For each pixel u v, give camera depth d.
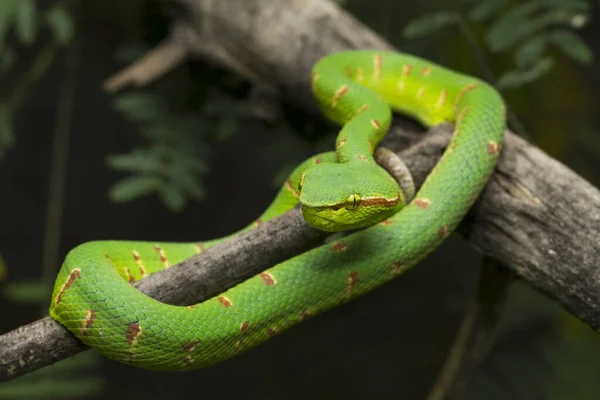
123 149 9.81
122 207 10.03
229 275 3.53
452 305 7.96
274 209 4.27
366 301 10.02
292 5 5.66
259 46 5.65
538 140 6.55
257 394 9.70
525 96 6.18
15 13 5.38
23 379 4.93
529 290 6.82
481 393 7.02
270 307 3.44
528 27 4.93
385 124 4.33
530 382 6.93
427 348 9.80
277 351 9.98
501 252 4.18
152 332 3.15
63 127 6.29
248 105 5.95
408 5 6.27
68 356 3.32
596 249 3.89
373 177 3.62
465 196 3.95
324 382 9.75
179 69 6.15
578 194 4.07
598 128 7.23
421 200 3.90
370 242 3.70
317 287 3.57
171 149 5.37
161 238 10.12
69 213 9.86
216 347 3.30
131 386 9.55
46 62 6.29
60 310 3.23
